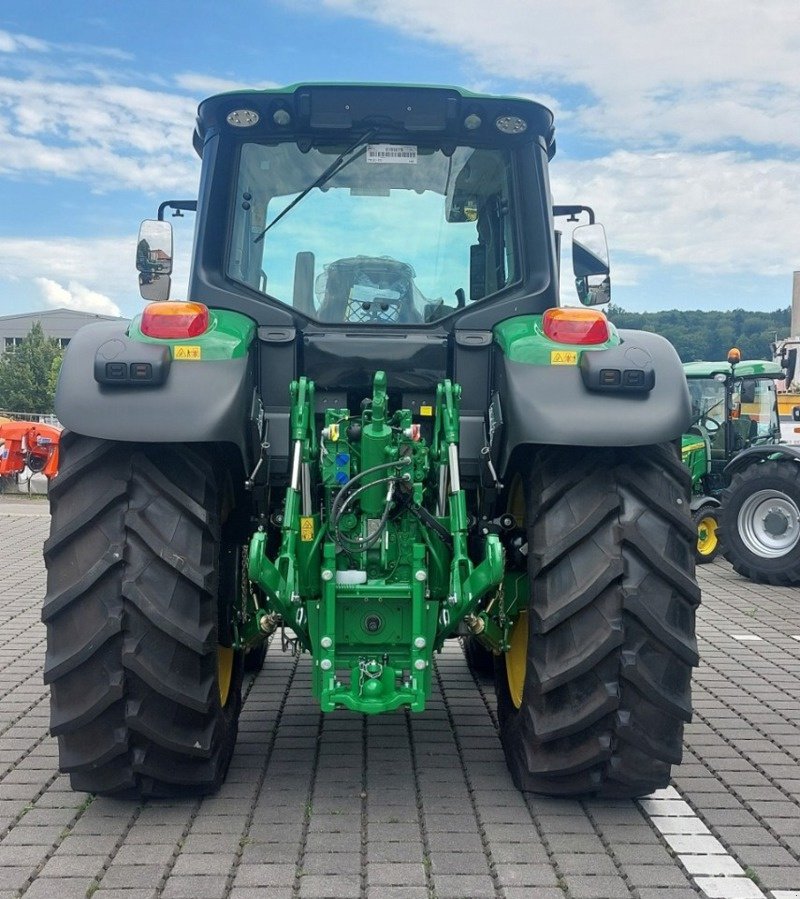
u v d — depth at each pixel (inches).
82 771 135.6
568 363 136.6
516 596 153.1
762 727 185.9
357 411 156.9
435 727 180.9
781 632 276.5
